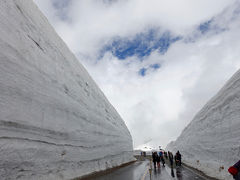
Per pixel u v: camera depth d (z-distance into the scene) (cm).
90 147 1273
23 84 637
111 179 963
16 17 718
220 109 1608
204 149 1912
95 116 1561
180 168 1644
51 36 1097
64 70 1120
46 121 751
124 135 3288
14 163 531
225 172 927
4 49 575
